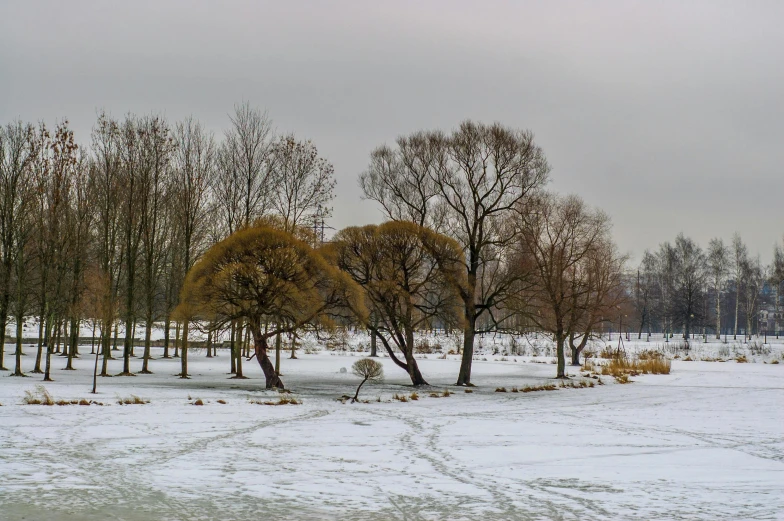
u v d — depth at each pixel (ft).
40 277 149.28
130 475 47.26
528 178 141.28
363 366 104.94
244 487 44.39
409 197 144.97
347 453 57.41
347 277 126.72
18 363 128.77
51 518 36.55
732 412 92.94
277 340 150.00
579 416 87.30
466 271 142.82
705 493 44.14
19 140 143.64
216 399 98.78
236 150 157.58
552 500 42.14
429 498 42.32
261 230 122.83
